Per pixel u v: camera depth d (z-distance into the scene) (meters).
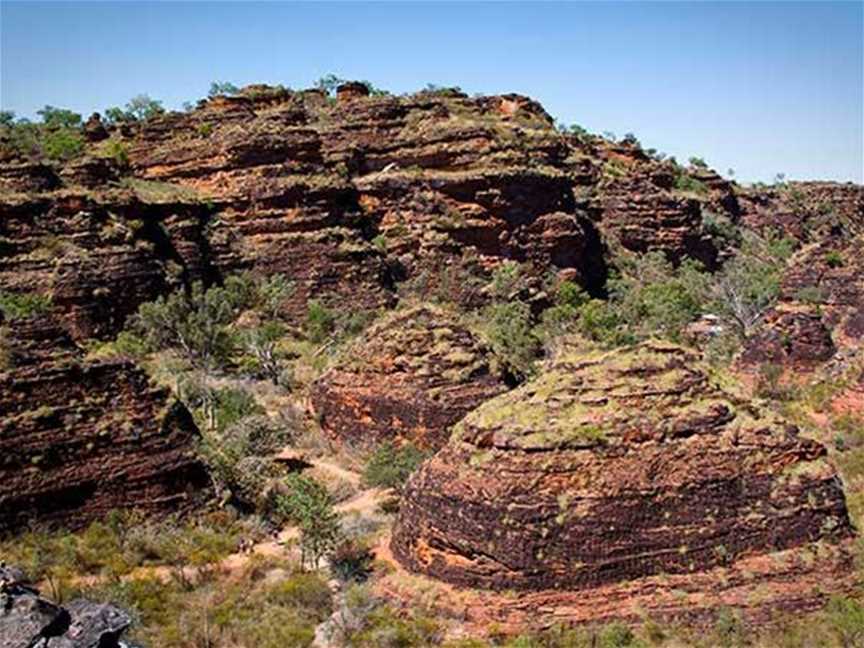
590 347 81.88
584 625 30.78
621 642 29.97
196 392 66.19
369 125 121.56
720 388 35.03
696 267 131.75
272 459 55.03
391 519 43.38
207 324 78.81
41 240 89.50
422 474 35.44
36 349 44.44
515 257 113.62
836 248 104.38
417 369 55.47
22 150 102.94
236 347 83.56
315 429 59.66
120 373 45.66
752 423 34.16
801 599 31.34
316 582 36.03
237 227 106.00
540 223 115.38
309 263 104.12
